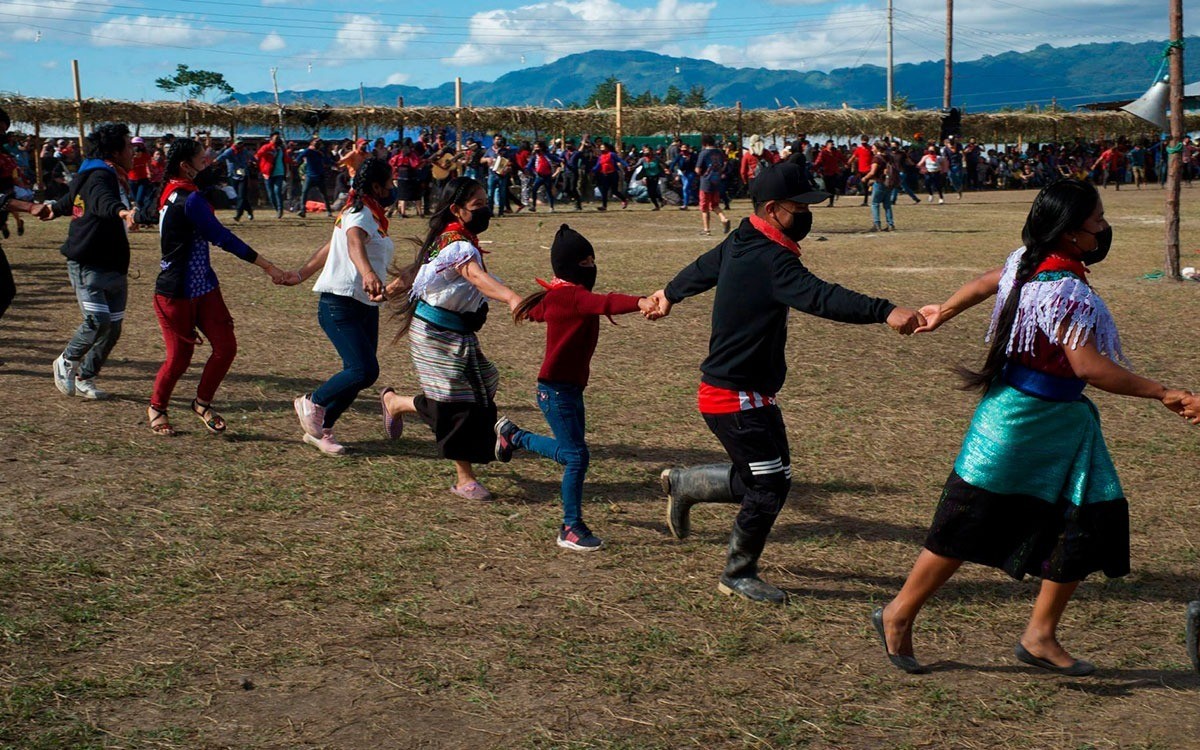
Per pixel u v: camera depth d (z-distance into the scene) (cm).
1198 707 356
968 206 3084
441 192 538
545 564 474
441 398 538
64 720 332
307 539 496
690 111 3662
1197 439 684
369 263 585
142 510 529
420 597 434
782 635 405
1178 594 450
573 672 373
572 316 474
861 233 2172
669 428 703
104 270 716
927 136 4062
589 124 3544
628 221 2492
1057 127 4469
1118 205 2948
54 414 705
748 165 2506
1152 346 980
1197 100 4509
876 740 332
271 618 412
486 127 3434
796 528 523
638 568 471
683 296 441
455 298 532
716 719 343
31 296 1225
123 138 713
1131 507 556
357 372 616
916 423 719
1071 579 358
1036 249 351
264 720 337
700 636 404
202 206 623
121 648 383
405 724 336
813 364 899
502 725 337
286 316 1118
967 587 453
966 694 363
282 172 2495
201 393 657
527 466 618
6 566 453
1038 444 351
